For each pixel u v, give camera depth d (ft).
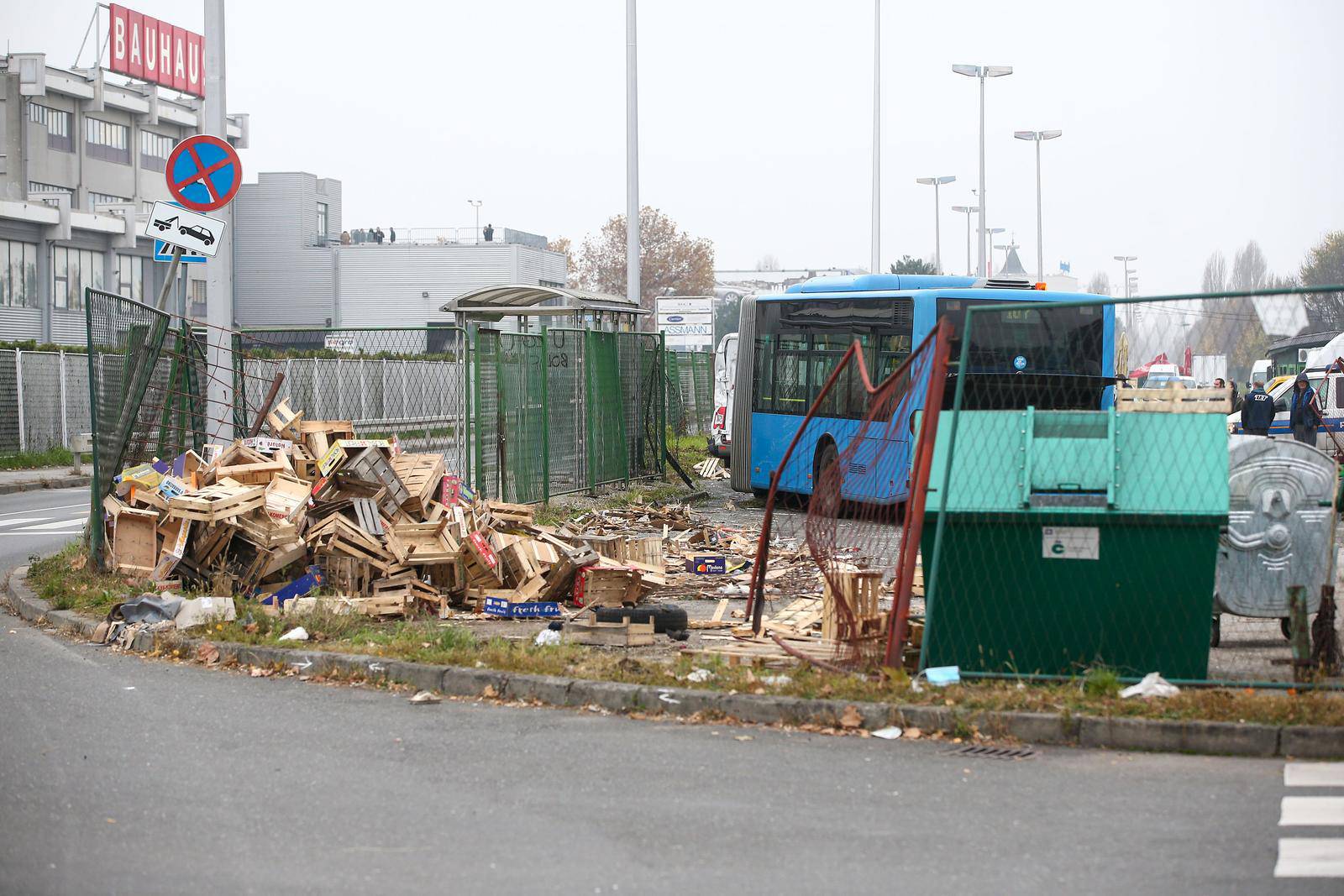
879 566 48.80
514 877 20.44
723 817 23.53
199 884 20.07
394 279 243.60
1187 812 23.89
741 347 90.79
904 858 21.33
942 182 237.66
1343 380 119.96
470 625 43.57
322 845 21.95
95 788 25.26
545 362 74.28
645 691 31.78
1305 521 36.60
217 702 32.89
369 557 45.42
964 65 192.44
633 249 109.81
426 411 64.54
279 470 49.75
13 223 197.77
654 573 51.37
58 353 129.49
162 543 48.03
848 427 79.00
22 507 90.33
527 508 54.34
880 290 80.79
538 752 28.09
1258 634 39.04
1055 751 28.35
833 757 27.71
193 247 55.36
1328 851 21.71
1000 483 32.04
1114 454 31.76
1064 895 19.69
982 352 72.33
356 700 33.27
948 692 30.66
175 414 56.03
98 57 229.45
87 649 40.01
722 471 119.55
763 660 35.17
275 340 64.44
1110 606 31.89
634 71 109.09
